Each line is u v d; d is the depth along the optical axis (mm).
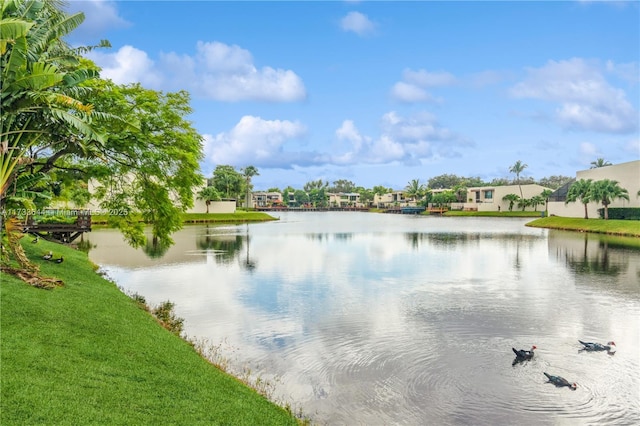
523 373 12539
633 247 44000
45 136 17484
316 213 161125
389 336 15734
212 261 33438
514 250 41625
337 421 9969
